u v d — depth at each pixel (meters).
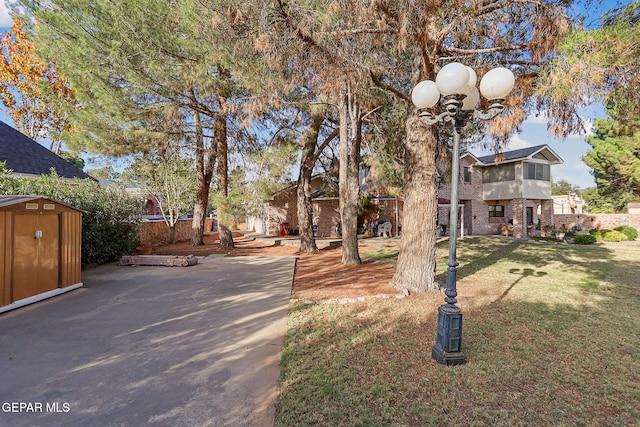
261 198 10.12
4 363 3.23
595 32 3.66
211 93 8.52
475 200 21.11
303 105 8.94
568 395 2.68
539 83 4.12
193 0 6.42
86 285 6.71
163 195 16.25
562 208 29.59
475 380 2.90
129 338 3.88
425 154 5.84
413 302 5.26
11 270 5.07
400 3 4.19
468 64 5.83
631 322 4.40
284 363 3.22
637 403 2.58
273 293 5.99
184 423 2.31
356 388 2.76
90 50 7.90
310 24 4.38
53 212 5.90
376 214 18.62
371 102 8.09
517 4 4.59
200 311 4.93
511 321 4.42
